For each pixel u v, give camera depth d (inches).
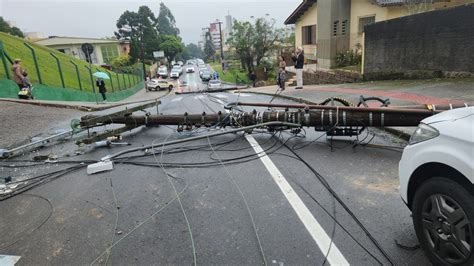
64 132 287.4
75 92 783.1
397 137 233.5
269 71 1470.2
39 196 167.9
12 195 170.7
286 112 247.6
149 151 236.7
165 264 106.7
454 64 403.9
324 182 163.9
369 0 706.2
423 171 100.7
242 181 171.8
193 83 1971.0
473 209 81.4
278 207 140.4
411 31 459.8
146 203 152.1
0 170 213.3
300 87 579.8
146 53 3385.8
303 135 256.8
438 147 92.0
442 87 361.1
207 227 127.9
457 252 86.4
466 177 81.8
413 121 199.0
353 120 215.0
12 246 122.4
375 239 113.5
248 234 121.0
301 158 202.7
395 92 378.3
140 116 291.1
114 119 283.9
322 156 204.7
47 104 512.1
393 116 203.9
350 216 129.6
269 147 230.8
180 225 130.5
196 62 4795.8
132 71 1935.3
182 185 171.3
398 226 120.5
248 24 1524.4
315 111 230.7
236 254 109.7
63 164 219.0
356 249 108.6
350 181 163.3
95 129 330.6
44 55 1188.5
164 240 120.6
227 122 271.6
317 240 114.7
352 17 764.0
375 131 253.1
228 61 2536.9
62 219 141.3
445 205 90.0
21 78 567.5
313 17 929.5
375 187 154.3
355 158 196.9
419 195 98.8
